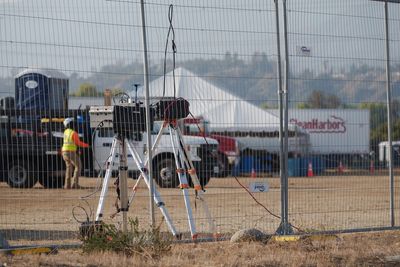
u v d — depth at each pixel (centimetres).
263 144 9712
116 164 5212
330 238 4028
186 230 4381
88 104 7012
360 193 7044
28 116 6706
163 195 6556
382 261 3494
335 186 7781
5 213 5319
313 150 10306
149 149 3778
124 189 3847
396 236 4203
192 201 6150
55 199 6300
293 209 5584
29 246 3512
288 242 3847
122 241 3459
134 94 5234
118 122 3841
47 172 7144
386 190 7331
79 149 7375
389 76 4322
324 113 11938
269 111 9506
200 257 3412
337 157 8906
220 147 9731
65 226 4609
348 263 3394
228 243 3822
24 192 7000
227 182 8588
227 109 7769
